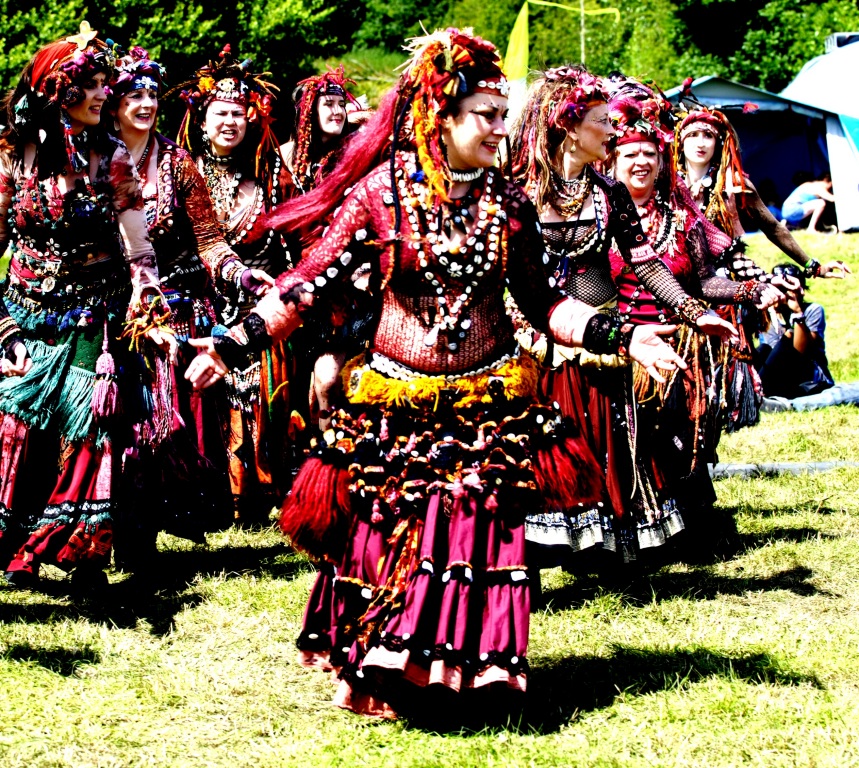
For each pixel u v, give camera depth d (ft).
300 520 15.01
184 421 21.85
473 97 14.60
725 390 22.58
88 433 18.62
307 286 14.87
